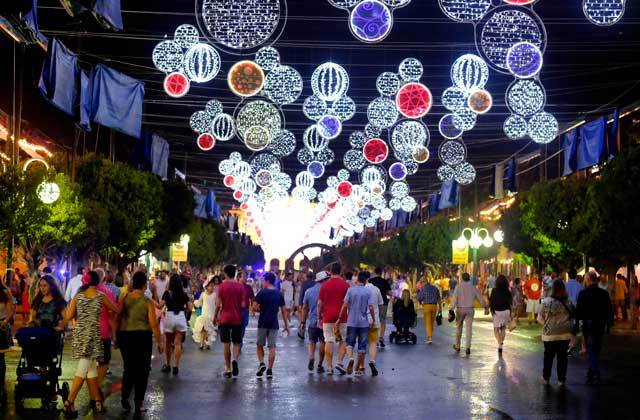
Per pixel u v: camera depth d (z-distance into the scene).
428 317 24.73
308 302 16.84
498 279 20.95
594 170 38.81
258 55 16.28
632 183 24.12
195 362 18.23
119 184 31.47
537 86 17.52
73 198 24.30
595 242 27.91
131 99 22.86
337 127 21.22
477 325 34.62
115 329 11.62
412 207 42.22
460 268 53.62
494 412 11.58
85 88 21.03
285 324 24.59
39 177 20.52
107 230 27.67
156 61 14.98
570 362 18.94
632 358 19.92
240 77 16.17
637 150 24.22
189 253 57.72
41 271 22.45
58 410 11.50
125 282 17.66
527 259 39.28
